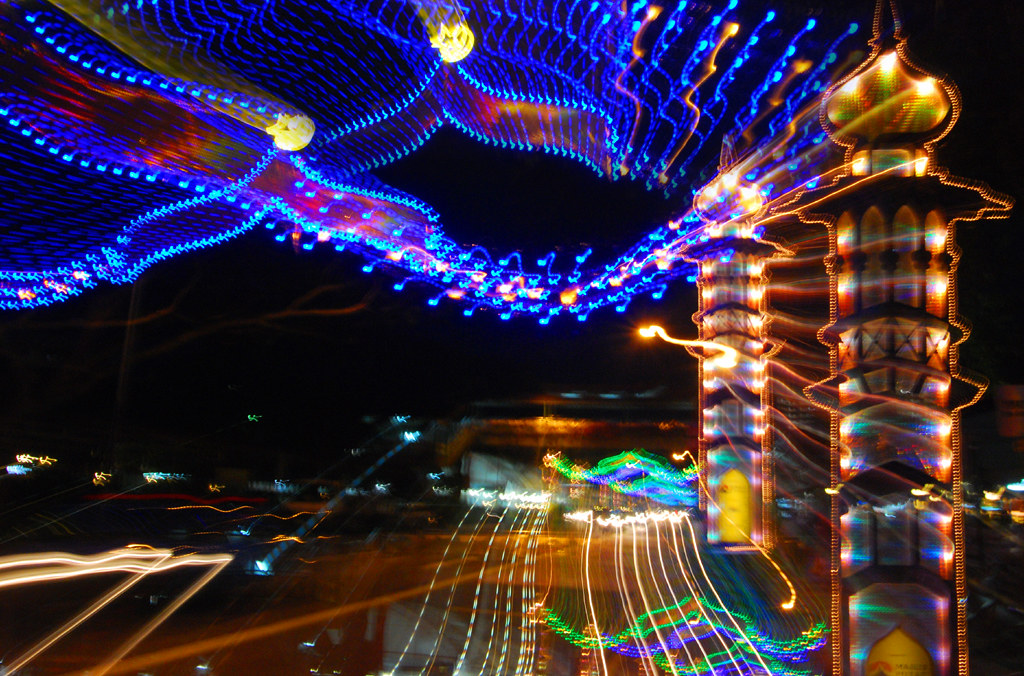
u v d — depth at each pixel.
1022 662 6.21
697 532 14.26
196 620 8.44
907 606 4.54
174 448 25.73
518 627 8.13
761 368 8.01
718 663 6.52
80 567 11.76
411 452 29.05
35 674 6.43
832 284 4.90
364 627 8.12
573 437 28.83
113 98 6.07
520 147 8.16
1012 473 9.68
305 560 13.69
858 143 4.75
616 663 6.67
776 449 13.14
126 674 6.45
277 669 6.62
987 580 8.66
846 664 4.64
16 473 21.47
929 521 4.56
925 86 4.62
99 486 22.67
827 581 9.54
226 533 18.44
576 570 12.32
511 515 25.92
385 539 17.62
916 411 4.60
